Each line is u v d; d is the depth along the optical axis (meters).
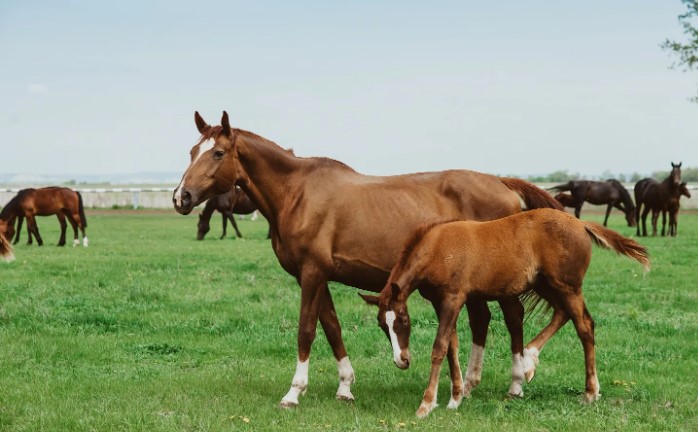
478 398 7.29
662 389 7.40
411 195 7.36
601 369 8.41
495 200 7.59
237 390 7.52
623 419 6.34
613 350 9.23
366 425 6.33
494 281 6.82
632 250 7.06
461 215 7.47
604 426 6.17
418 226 6.84
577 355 9.02
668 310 11.91
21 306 11.68
